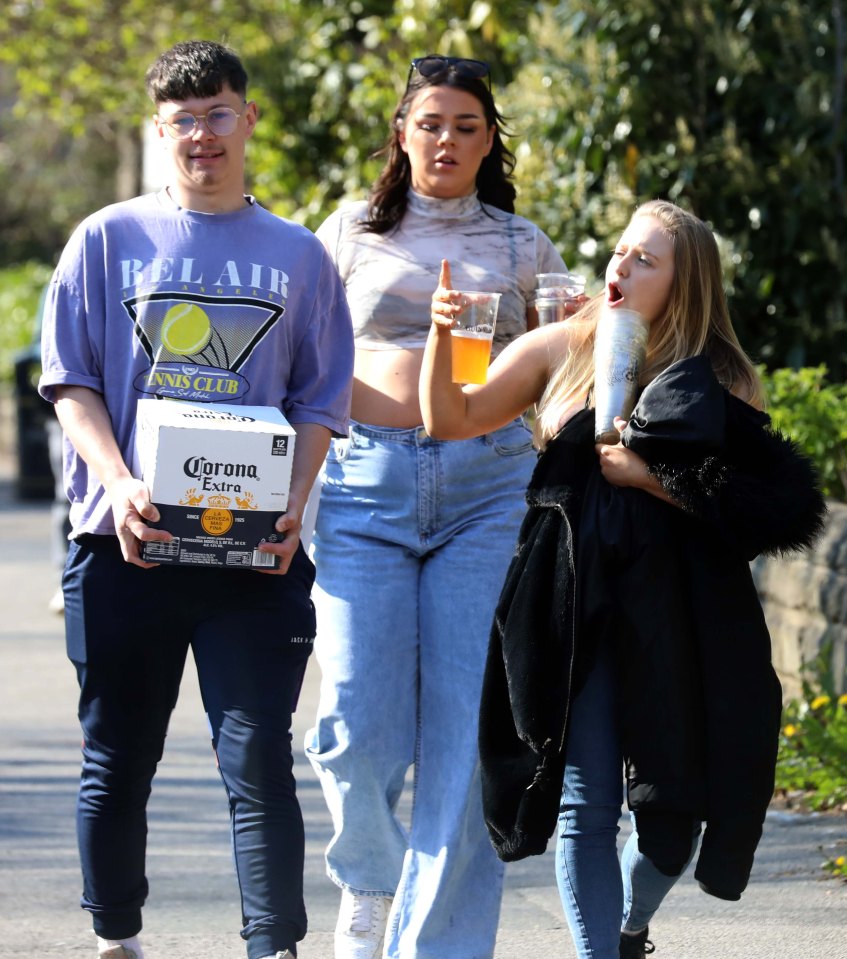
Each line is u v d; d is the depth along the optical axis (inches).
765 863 657.0
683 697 437.7
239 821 468.1
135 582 471.2
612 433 448.5
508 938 577.3
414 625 515.5
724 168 1102.4
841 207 1093.1
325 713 510.0
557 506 450.6
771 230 1103.0
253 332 480.4
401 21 1398.9
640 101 1107.9
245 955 561.0
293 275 487.5
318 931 584.7
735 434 443.2
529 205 1141.1
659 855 445.4
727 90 1112.2
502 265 542.6
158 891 634.8
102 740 480.4
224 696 474.3
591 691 450.6
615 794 452.4
